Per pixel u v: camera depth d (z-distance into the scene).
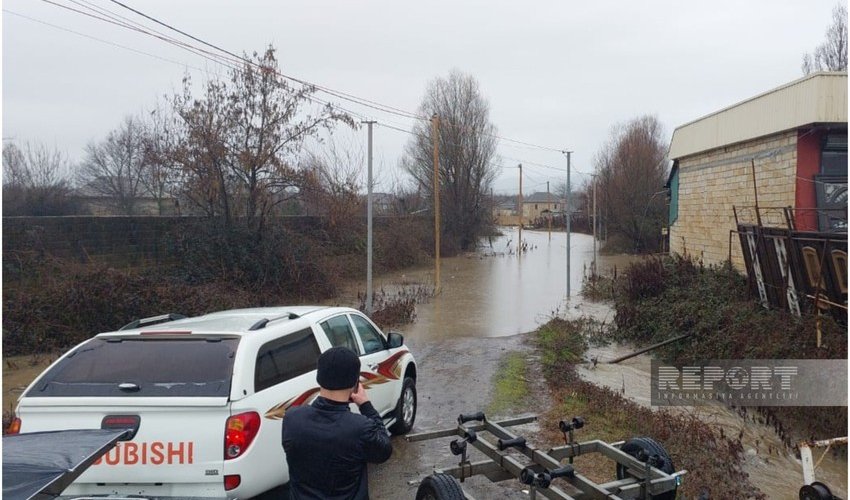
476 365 12.36
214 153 19.52
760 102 14.80
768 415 8.91
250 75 19.70
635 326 14.41
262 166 20.36
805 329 9.88
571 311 19.56
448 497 4.43
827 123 12.92
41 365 11.98
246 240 20.53
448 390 10.41
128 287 14.84
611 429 8.04
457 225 46.91
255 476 4.64
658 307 14.35
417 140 47.34
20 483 3.11
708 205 17.91
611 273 30.73
